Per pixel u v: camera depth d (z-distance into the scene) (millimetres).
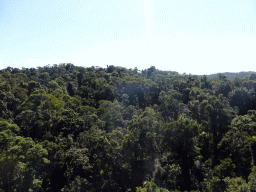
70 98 54375
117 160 31234
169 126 36312
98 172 30219
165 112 47438
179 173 31062
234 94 53344
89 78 83562
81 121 41312
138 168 32438
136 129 34531
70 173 29328
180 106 51062
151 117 40250
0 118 35594
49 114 39719
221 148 36844
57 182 29797
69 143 34188
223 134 39969
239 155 32938
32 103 43062
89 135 35719
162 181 30438
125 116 52312
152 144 34219
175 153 35312
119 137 37312
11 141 26422
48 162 27594
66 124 38719
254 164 29688
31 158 25156
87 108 50906
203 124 43312
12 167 22500
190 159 34250
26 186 23016
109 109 50438
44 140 33688
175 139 35844
